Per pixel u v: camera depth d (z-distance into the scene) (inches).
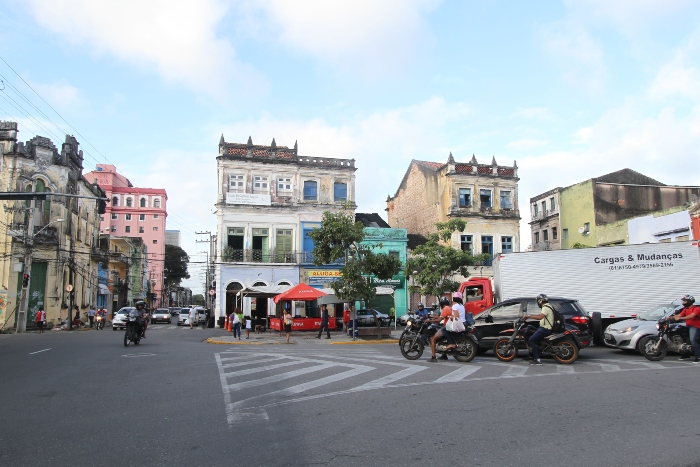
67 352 676.1
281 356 622.2
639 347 570.3
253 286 1483.8
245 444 233.5
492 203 1667.1
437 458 212.1
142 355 636.1
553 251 738.8
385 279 1013.8
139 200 4010.8
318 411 299.7
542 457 212.2
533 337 514.6
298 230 1544.0
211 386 393.1
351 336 1059.9
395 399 331.9
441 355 601.9
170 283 4001.0
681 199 1754.4
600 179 1782.7
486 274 1615.4
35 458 216.1
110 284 2166.6
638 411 290.8
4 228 1299.2
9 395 360.5
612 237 1572.3
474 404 313.7
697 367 477.4
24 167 1347.2
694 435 241.9
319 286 1523.1
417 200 1863.9
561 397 332.5
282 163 1550.2
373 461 208.5
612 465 202.5
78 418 289.0
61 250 1422.2
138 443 237.1
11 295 1290.6
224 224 1496.1
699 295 684.7
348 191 1608.0
